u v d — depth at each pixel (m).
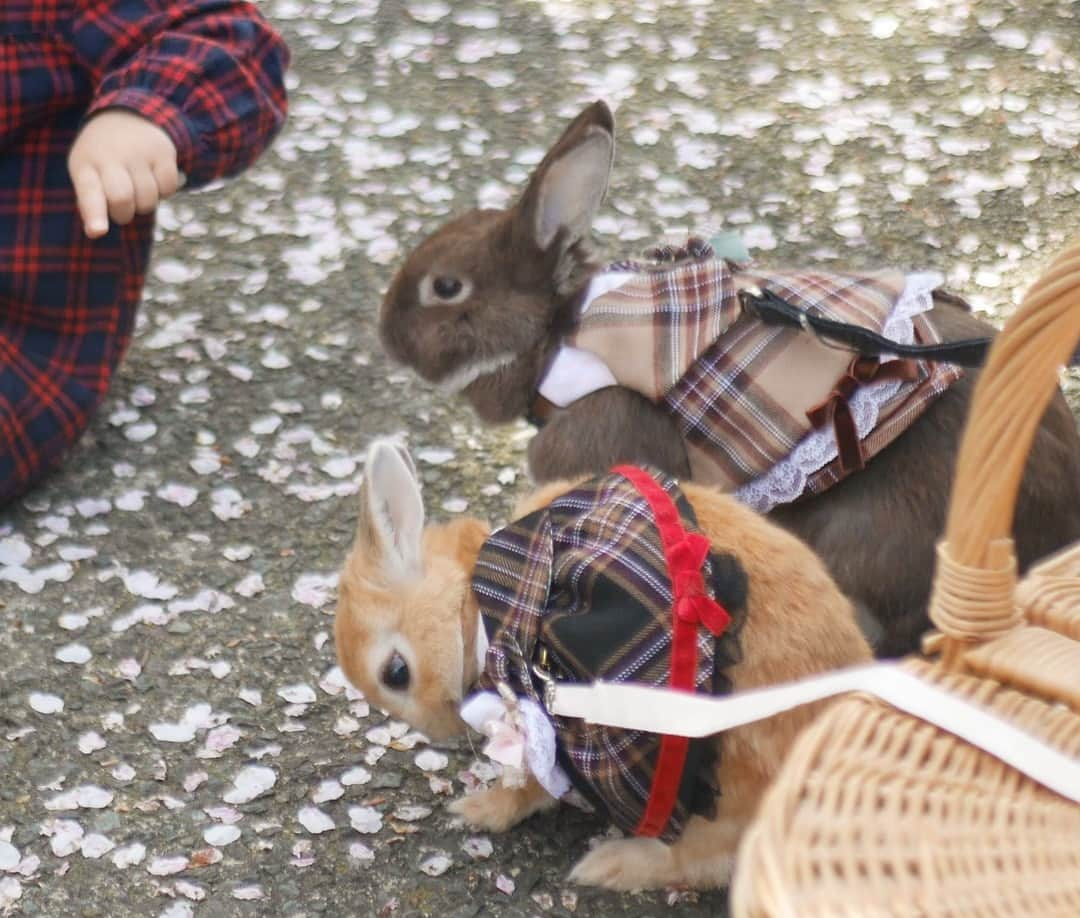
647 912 2.76
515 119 5.36
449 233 3.37
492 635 2.55
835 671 2.49
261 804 2.98
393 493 2.63
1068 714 1.77
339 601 2.76
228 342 4.33
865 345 2.86
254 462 3.91
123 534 3.65
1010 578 1.81
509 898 2.79
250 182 5.01
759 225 4.81
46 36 3.58
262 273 4.61
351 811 2.96
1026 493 2.94
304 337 4.36
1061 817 1.65
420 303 3.33
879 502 2.96
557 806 2.98
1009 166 5.10
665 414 3.07
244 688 3.25
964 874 1.56
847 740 1.73
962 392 3.00
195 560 3.59
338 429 4.03
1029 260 4.66
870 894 1.53
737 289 3.10
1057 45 5.75
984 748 1.70
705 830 2.63
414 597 2.67
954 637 1.83
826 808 1.62
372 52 5.72
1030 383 1.66
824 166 5.10
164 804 2.96
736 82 5.56
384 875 2.83
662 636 2.39
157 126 3.41
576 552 2.50
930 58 5.69
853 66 5.66
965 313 3.23
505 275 3.26
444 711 2.74
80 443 3.92
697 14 5.99
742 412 2.98
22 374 3.64
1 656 3.28
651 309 3.08
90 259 3.71
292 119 5.31
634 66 5.66
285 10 5.96
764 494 2.98
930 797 1.65
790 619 2.51
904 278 3.11
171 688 3.24
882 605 3.00
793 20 5.95
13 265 3.65
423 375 3.41
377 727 3.17
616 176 5.01
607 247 4.67
